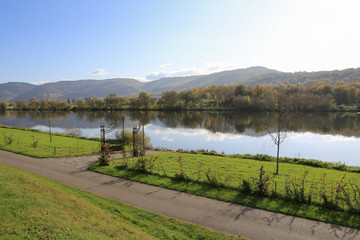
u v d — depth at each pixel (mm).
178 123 77438
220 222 9781
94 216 9148
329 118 84312
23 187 10570
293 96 112125
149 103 142250
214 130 60938
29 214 7691
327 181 15312
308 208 10930
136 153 24172
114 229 8211
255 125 70500
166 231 8781
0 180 10891
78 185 14484
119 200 12117
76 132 56531
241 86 138500
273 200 11898
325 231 9023
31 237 6379
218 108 130250
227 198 12188
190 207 11258
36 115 115750
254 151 37094
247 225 9523
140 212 10500
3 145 29266
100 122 81938
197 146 40500
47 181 14375
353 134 53781
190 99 139125
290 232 8977
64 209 9062
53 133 46688
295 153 36188
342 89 121875
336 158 33125
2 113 128375
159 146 39938
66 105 150375
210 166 19672
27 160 21594
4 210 7637
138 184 14664
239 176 16281
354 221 9695
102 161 19562
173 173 16953
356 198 11023
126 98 181875
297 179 15742
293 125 67562
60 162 20922
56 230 6992
